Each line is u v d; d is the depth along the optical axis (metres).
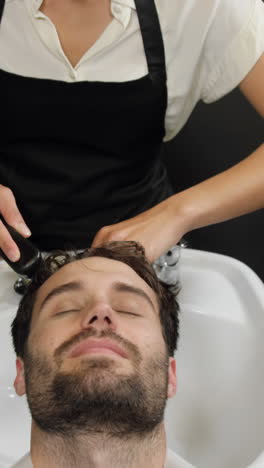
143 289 0.78
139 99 0.95
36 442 0.69
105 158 1.01
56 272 0.81
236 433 0.86
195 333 0.92
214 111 1.27
